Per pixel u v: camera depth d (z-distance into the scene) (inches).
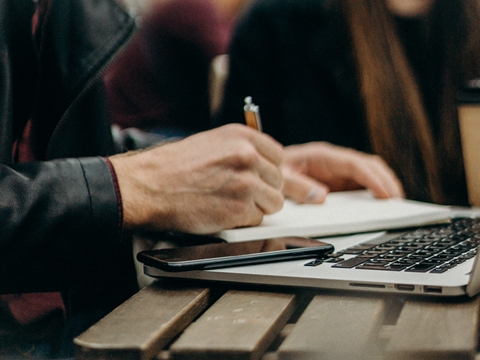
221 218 29.4
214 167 29.4
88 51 36.1
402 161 68.9
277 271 21.1
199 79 93.4
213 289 21.5
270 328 16.4
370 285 18.9
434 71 74.9
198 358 14.8
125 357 14.9
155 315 17.6
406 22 74.8
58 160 27.0
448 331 15.4
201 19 93.5
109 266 29.7
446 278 18.7
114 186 26.8
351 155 48.6
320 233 30.9
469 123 39.9
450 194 69.6
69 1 36.2
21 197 24.5
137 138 47.4
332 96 77.9
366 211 35.8
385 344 16.6
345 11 72.7
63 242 25.2
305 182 41.2
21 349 23.7
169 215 28.2
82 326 25.7
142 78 90.7
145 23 92.1
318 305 18.2
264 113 78.5
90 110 42.3
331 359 14.7
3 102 30.4
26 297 30.0
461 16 72.2
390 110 69.3
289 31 78.6
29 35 33.1
